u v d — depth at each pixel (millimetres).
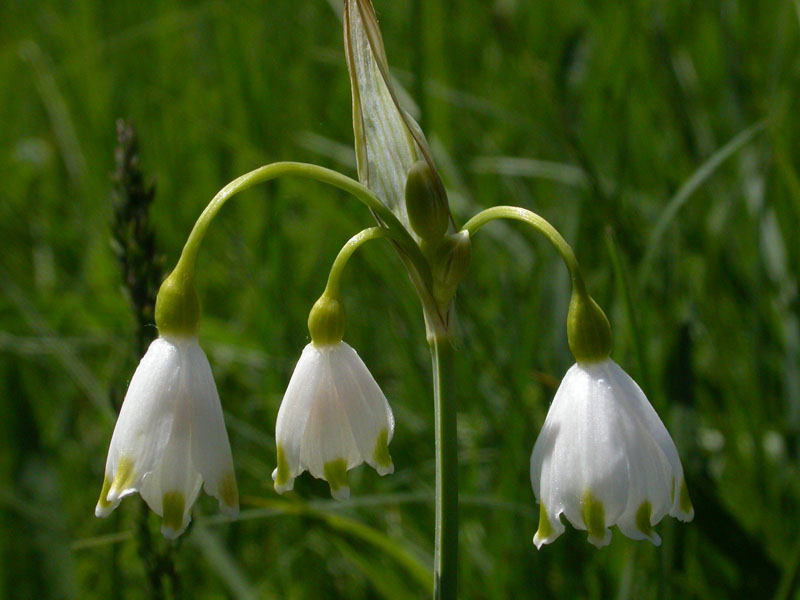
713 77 371
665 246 280
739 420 276
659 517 201
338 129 395
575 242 283
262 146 385
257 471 275
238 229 365
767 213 292
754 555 250
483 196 358
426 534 267
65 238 388
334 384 208
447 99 353
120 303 307
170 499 201
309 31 430
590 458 201
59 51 491
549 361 280
